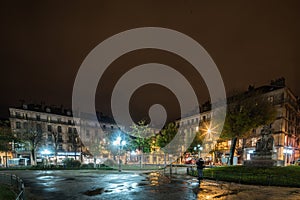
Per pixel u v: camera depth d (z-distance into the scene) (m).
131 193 12.57
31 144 51.28
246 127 26.98
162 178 19.89
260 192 12.38
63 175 23.64
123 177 21.11
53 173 26.38
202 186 14.65
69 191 13.52
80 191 13.48
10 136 48.38
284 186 14.11
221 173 18.38
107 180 18.72
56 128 68.31
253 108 27.25
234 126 27.64
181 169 31.75
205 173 19.52
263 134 21.02
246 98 28.45
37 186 15.60
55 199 11.41
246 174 17.09
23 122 61.66
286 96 47.56
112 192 12.96
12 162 52.97
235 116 27.59
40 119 65.75
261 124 27.23
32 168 32.81
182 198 11.14
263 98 28.95
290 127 51.75
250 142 48.88
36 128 54.97
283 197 11.15
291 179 14.73
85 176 22.34
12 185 15.64
